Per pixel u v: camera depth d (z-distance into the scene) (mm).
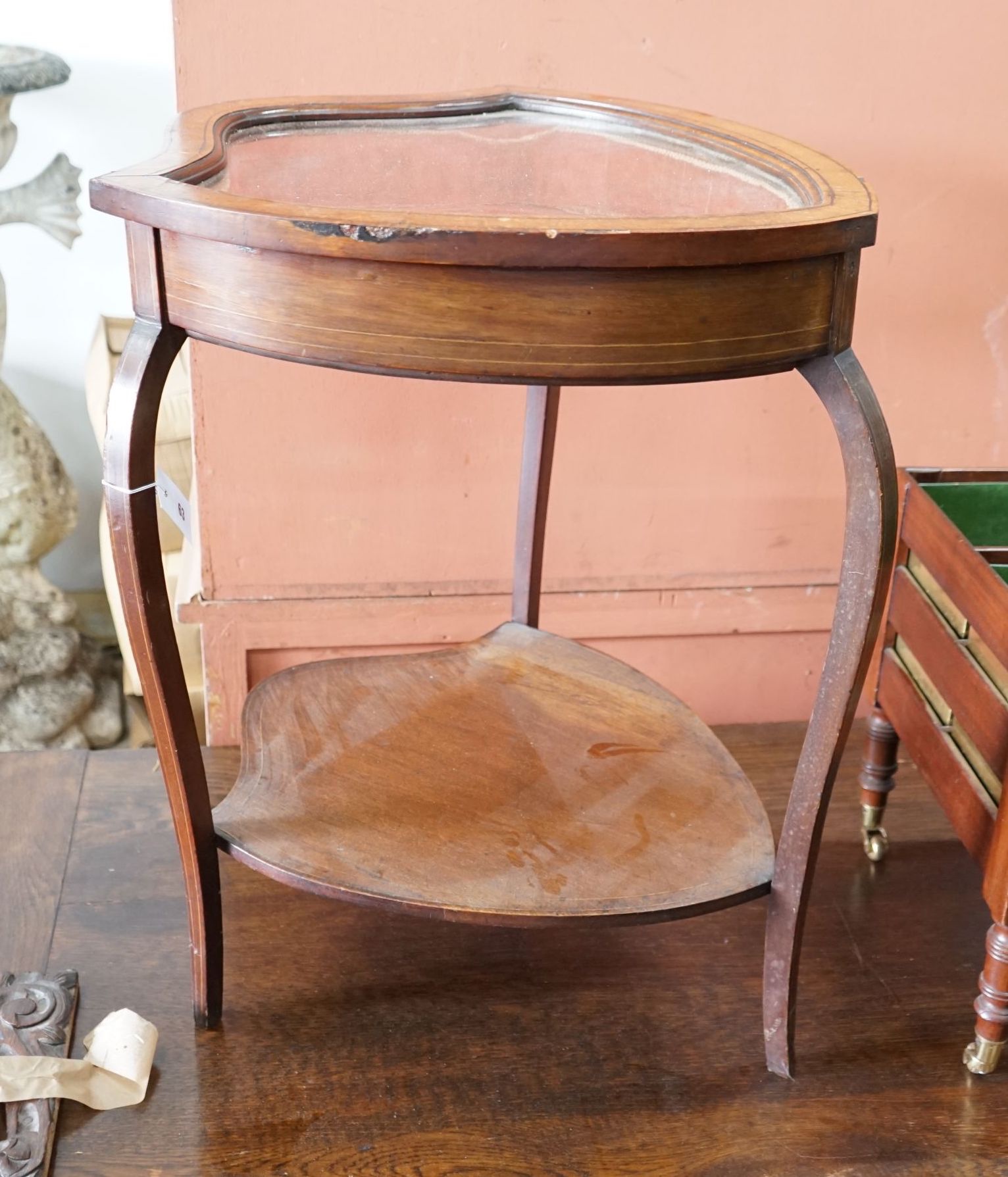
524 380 910
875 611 1015
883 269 1573
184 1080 1191
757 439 1636
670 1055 1243
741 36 1440
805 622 1744
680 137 1230
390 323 894
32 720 2066
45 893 1396
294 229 851
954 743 1297
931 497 1380
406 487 1608
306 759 1270
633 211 985
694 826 1194
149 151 2152
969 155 1522
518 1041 1250
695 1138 1157
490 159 1145
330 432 1561
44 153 2121
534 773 1263
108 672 2230
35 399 2303
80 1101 1150
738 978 1339
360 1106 1173
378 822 1180
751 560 1712
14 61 1803
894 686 1426
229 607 1631
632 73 1450
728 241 855
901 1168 1140
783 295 918
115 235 2189
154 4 2033
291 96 1287
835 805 1623
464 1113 1171
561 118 1310
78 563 2420
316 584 1652
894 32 1452
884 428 983
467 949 1363
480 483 1618
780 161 1107
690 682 1781
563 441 1607
